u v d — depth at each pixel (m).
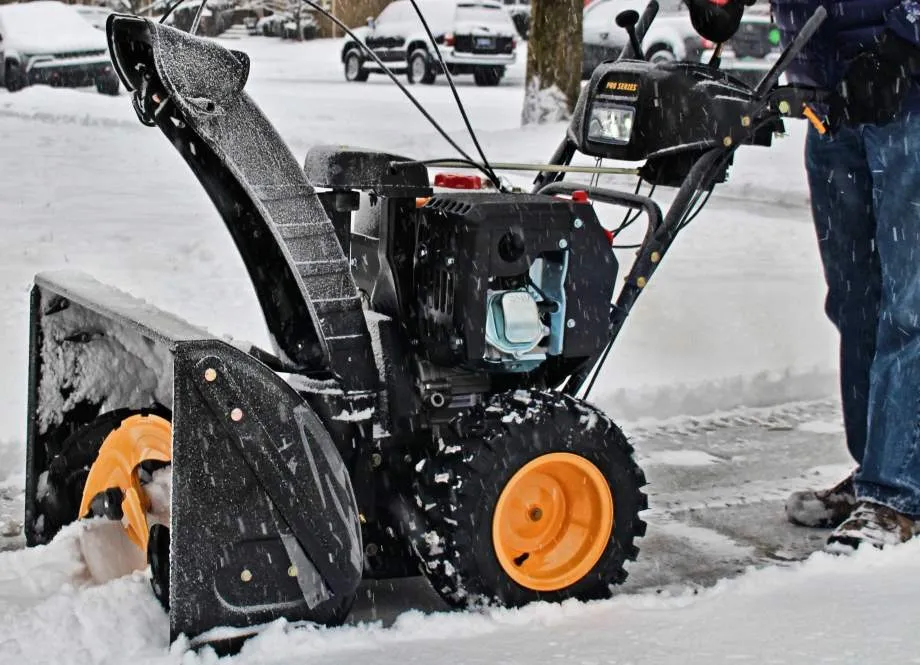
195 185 11.68
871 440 4.09
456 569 3.38
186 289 7.38
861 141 4.22
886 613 3.35
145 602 3.27
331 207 3.68
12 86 20.78
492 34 24.91
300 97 21.41
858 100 3.85
